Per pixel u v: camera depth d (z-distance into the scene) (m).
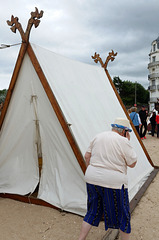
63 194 3.46
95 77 5.24
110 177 2.36
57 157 3.55
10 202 3.82
